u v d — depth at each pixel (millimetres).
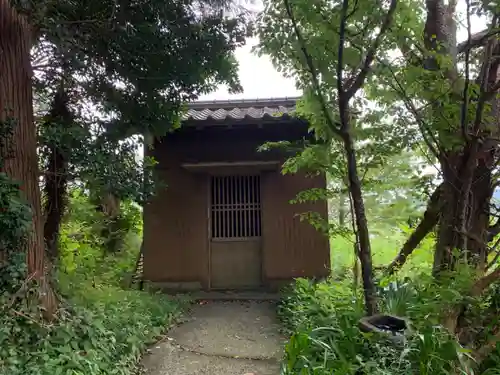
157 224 7246
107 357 3697
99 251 7008
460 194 3658
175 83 5402
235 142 7219
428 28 3857
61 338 3525
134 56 4867
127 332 4246
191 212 7230
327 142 4324
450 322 3385
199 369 4059
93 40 4461
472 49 3609
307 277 6895
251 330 5168
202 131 7230
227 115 6586
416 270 5098
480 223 3926
